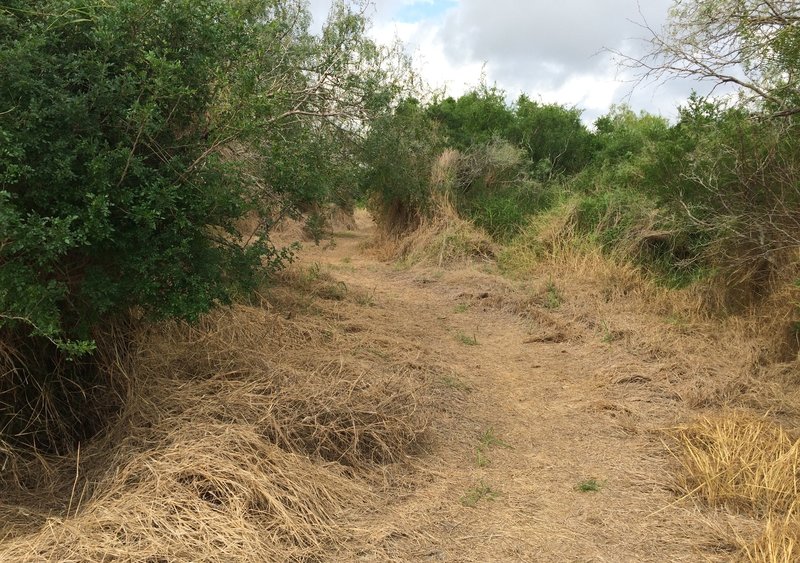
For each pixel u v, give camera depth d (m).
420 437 4.11
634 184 10.45
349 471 3.58
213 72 3.52
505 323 7.66
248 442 3.26
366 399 4.05
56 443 3.61
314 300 7.23
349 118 8.72
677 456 4.00
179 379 4.04
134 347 4.00
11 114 2.86
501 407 4.92
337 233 18.42
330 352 5.04
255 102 3.65
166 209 3.35
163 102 3.32
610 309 7.50
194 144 3.55
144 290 3.27
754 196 6.12
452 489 3.55
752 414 4.59
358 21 8.14
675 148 7.98
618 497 3.51
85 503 3.00
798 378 5.26
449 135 13.95
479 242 11.27
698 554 2.94
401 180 11.50
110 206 3.13
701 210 7.17
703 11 5.26
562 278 8.87
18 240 2.69
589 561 2.88
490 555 2.91
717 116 6.94
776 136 5.75
